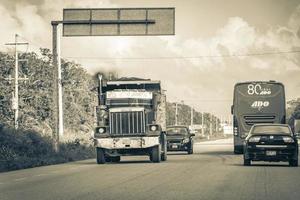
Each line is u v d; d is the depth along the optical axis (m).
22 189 18.36
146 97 34.25
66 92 93.38
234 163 32.31
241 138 45.94
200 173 24.64
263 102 45.88
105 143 33.19
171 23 37.31
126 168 28.38
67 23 38.25
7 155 35.91
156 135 33.12
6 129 42.31
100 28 37.97
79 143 51.12
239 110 46.06
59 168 29.20
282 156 29.19
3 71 80.75
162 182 20.45
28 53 83.06
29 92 76.75
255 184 19.59
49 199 15.58
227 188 18.31
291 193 16.86
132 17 37.69
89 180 21.50
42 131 55.72
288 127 30.36
